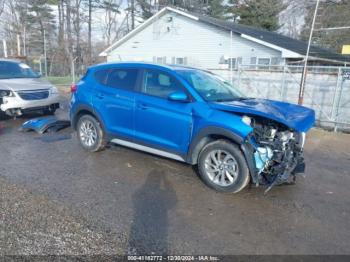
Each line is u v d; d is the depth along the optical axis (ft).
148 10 139.95
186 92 15.05
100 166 16.88
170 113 15.20
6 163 16.87
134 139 16.99
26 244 9.34
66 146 20.65
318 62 63.26
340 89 34.01
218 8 135.64
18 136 23.15
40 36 142.61
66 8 134.21
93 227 10.57
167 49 77.87
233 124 13.28
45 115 31.48
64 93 53.98
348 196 14.33
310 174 17.30
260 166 13.35
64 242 9.55
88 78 19.29
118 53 88.07
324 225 11.53
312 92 36.99
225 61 68.33
